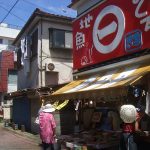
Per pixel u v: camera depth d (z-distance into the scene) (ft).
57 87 51.42
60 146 36.42
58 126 52.80
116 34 36.70
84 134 41.65
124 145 26.50
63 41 68.85
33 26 71.87
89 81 39.52
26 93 64.64
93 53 41.47
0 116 99.25
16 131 68.64
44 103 43.52
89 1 44.88
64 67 68.80
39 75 66.28
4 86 119.24
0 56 123.03
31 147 46.32
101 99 36.65
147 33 31.53
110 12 38.17
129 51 34.12
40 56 66.64
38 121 35.19
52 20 67.87
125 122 26.43
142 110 29.63
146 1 31.89
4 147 46.83
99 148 35.14
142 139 29.99
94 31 41.47
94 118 45.91
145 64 32.14
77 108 50.11
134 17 33.63
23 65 78.23
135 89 28.35
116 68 36.91
